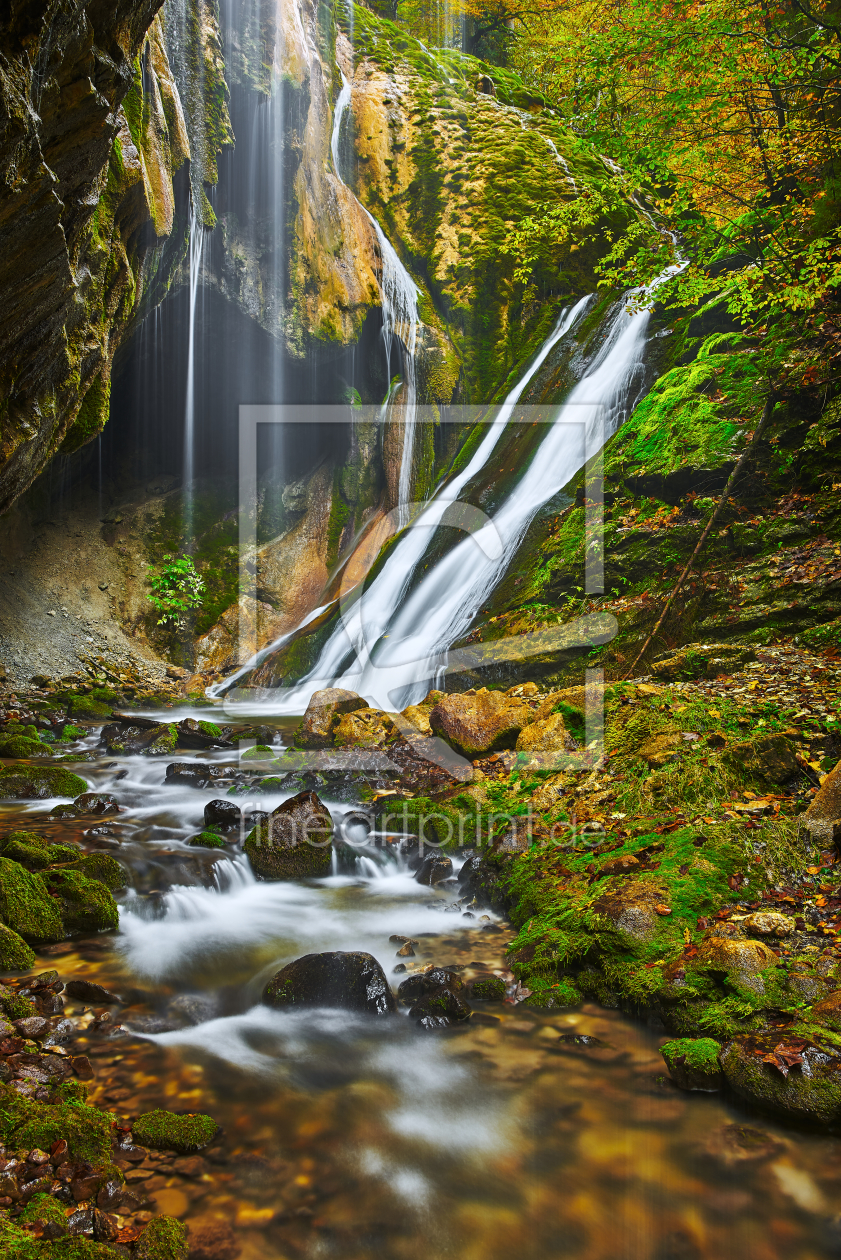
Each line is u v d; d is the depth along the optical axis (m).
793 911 3.65
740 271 9.94
